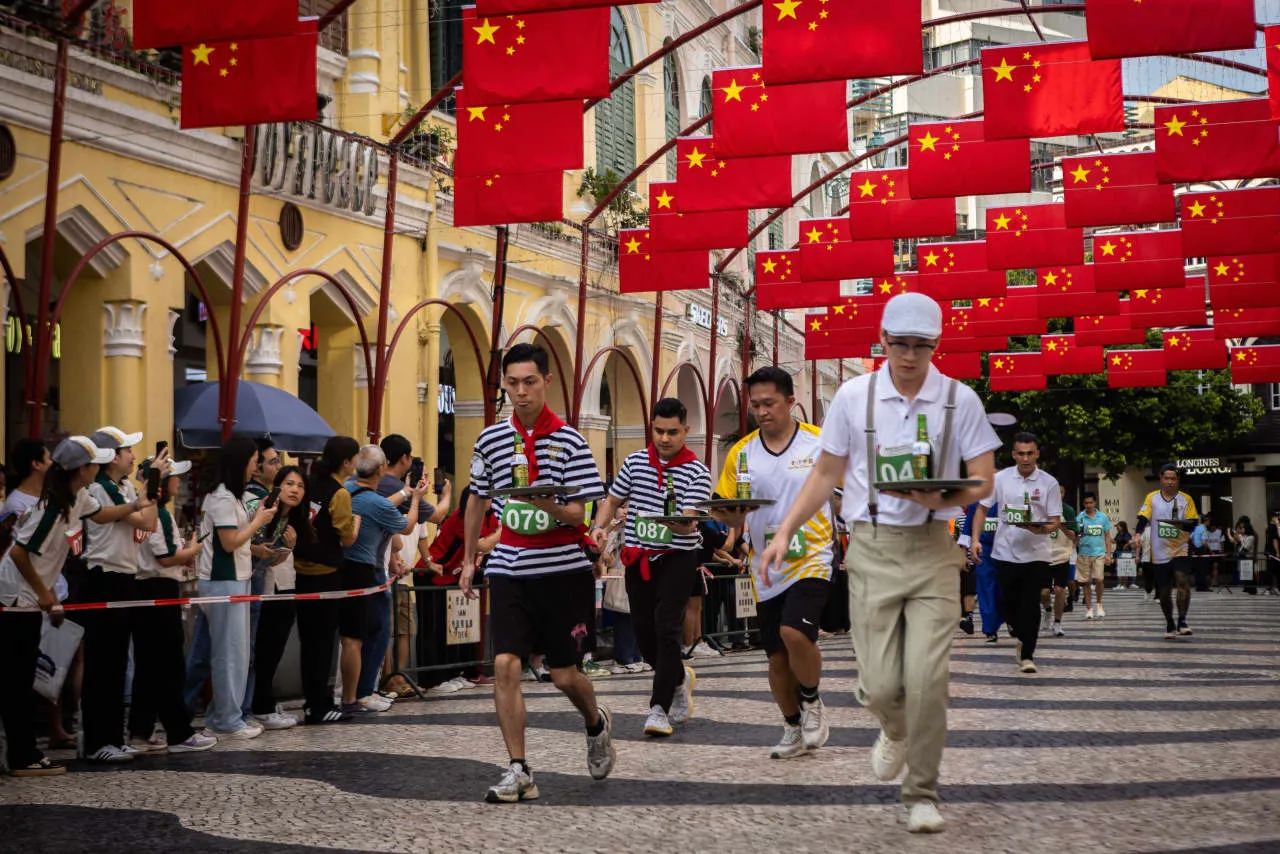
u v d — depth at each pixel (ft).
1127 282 73.41
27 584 28.07
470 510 24.99
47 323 39.60
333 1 63.77
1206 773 24.45
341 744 31.78
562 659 24.26
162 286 52.03
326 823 21.77
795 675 27.37
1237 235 62.39
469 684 46.83
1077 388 150.30
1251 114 53.06
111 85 49.08
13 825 22.27
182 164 52.42
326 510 37.32
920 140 57.11
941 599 20.02
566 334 86.69
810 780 24.68
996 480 44.50
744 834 20.02
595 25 41.98
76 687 34.30
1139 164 62.85
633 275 66.80
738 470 27.86
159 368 51.96
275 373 58.08
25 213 45.47
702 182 59.62
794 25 42.09
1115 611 87.45
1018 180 56.39
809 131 49.75
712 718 34.22
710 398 92.22
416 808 22.91
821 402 161.17
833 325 88.22
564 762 27.66
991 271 74.74
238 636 34.12
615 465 100.73
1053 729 30.68
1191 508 60.34
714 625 60.85
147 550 31.04
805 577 26.96
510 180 49.90
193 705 35.09
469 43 42.45
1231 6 41.09
